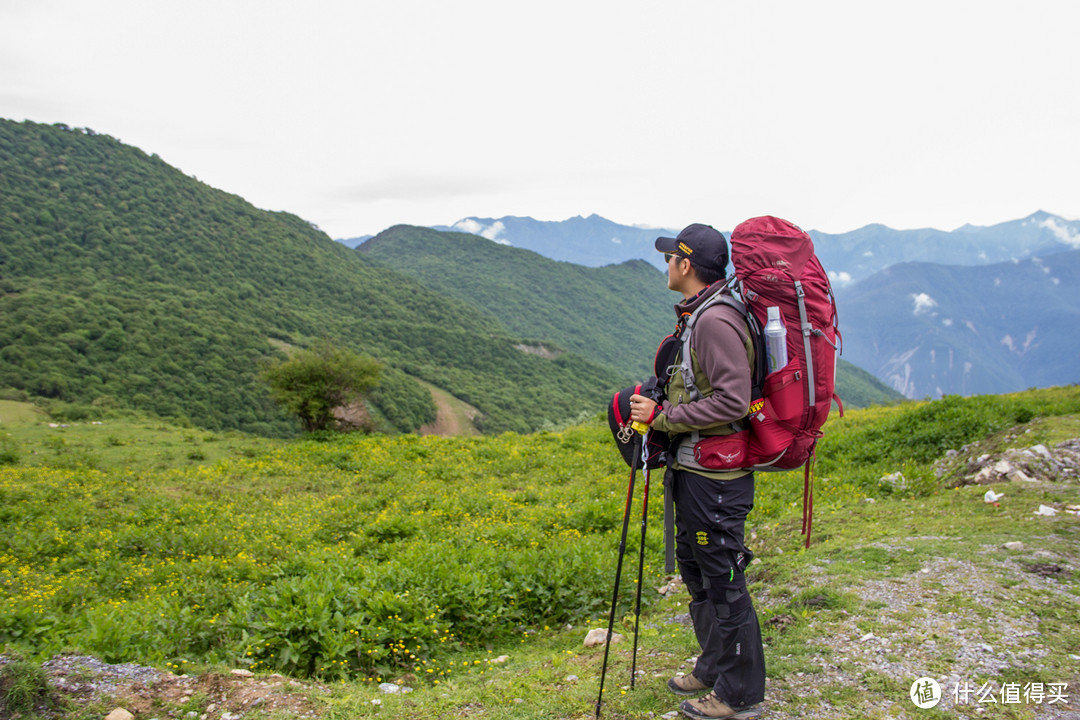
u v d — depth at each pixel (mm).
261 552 9297
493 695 3332
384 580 5633
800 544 6648
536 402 141500
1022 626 3510
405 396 111188
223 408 84562
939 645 3385
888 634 3590
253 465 18656
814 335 2400
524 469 17141
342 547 9047
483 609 5465
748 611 2686
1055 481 7652
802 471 11008
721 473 2562
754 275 2422
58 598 6883
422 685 4195
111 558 9055
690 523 2646
